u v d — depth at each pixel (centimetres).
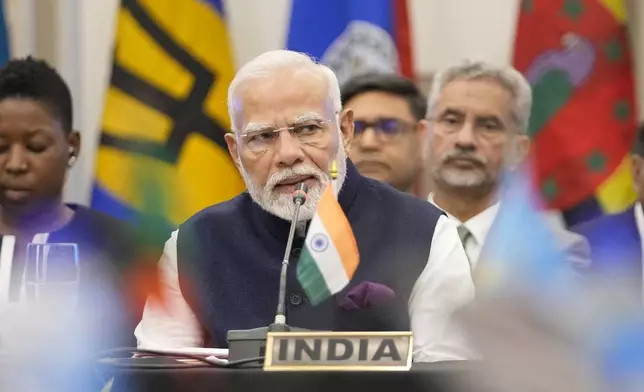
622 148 1422
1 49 1533
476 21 1589
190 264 932
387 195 941
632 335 573
